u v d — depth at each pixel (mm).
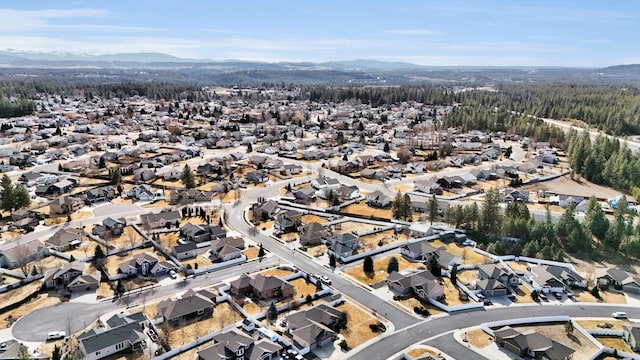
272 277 82438
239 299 79625
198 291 79938
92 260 93000
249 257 97188
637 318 76688
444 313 76938
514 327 73625
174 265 90625
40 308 75688
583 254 101875
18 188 119938
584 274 93125
